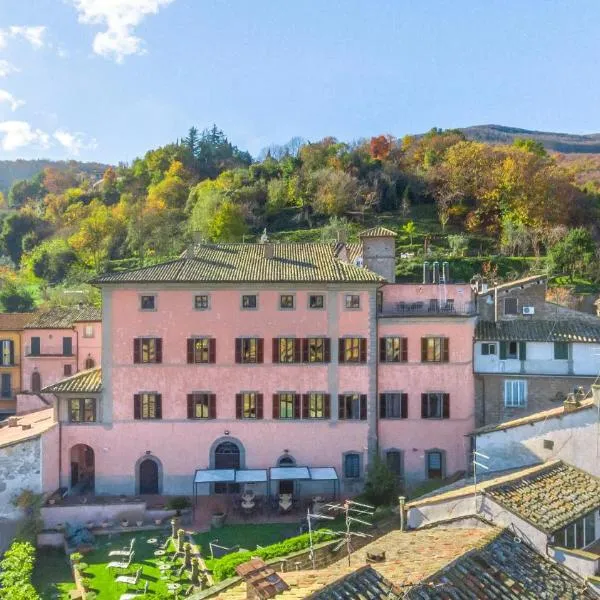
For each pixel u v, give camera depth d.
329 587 17.62
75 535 41.09
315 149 136.00
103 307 47.28
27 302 91.88
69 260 110.06
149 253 108.12
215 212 108.44
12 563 32.47
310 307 47.44
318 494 47.09
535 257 93.31
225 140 190.12
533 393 46.47
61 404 47.00
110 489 47.00
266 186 123.62
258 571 18.17
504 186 111.38
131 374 47.25
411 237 105.81
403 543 25.72
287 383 47.34
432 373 47.25
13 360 67.56
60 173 190.62
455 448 47.06
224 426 47.28
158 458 47.12
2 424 55.41
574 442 31.27
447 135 150.88
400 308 48.09
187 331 47.38
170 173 147.62
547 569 22.73
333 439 47.31
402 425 47.31
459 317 47.00
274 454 47.31
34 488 43.59
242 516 43.47
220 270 48.41
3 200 179.88
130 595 32.84
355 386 47.38
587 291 79.62
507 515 24.84
